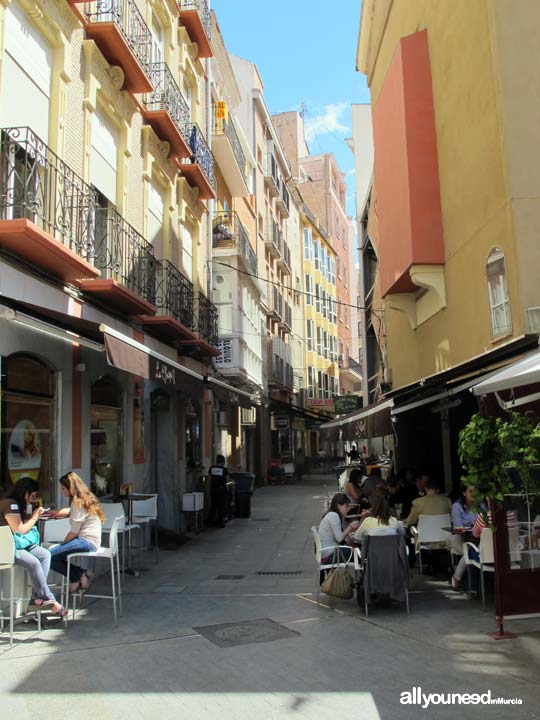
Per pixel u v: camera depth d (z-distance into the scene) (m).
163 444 14.96
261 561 11.52
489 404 6.35
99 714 4.62
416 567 10.16
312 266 53.09
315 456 49.59
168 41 15.85
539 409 6.58
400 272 11.41
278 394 39.66
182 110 15.82
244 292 27.12
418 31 11.45
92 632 6.76
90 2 10.79
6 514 6.81
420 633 6.48
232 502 18.11
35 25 8.99
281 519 18.06
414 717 4.46
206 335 17.52
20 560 6.67
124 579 9.84
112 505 9.02
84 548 7.30
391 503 11.72
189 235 17.41
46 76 9.33
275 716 4.53
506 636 6.24
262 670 5.49
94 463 10.62
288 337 44.06
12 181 7.83
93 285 9.72
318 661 5.70
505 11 7.96
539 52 7.88
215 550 12.85
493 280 8.40
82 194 9.59
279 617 7.31
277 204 41.12
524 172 7.73
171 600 8.30
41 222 8.59
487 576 8.20
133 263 11.92
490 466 6.20
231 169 25.62
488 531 7.25
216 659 5.81
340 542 8.24
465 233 9.49
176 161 15.62
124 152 12.22
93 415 10.64
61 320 8.69
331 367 57.56
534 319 7.29
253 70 35.47
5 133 7.84
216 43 24.53
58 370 9.23
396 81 11.39
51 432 9.14
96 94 10.98
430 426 14.82
